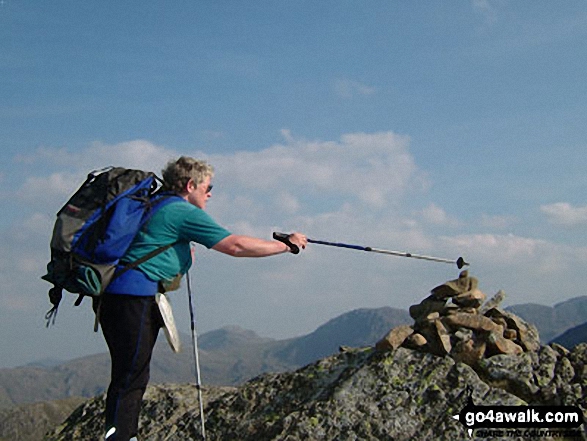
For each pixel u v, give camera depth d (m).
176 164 3.71
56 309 3.48
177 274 3.57
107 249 3.25
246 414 5.59
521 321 5.81
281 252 3.78
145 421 6.15
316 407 5.12
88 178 3.53
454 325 5.56
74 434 6.38
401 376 5.20
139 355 3.46
